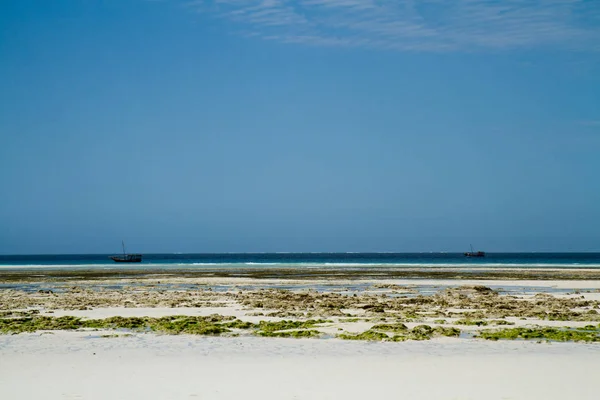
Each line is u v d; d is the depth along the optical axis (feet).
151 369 56.34
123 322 84.79
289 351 65.10
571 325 84.12
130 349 66.54
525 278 220.43
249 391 48.16
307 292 146.41
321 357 61.72
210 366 57.57
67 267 368.48
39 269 333.83
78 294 145.18
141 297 134.00
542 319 90.79
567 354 62.95
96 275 257.75
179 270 313.53
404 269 319.88
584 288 166.61
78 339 73.26
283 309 106.93
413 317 92.79
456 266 374.02
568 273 263.08
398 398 46.06
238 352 64.59
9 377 53.16
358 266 377.71
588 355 62.34
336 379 52.06
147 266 385.91
